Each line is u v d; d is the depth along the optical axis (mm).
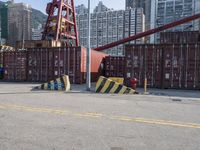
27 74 24875
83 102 11047
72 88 18375
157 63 19562
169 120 7574
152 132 6188
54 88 16969
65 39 43156
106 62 29141
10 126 6543
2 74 26812
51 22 41156
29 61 24734
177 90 18375
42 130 6203
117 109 9359
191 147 5109
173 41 30359
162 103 11227
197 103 11539
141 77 19969
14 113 8242
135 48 20109
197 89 18484
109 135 5863
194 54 18594
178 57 19000
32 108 9234
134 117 7918
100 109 9273
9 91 15469
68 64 22891
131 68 20234
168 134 6031
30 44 31109
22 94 13930
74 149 4898
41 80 24141
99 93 15211
